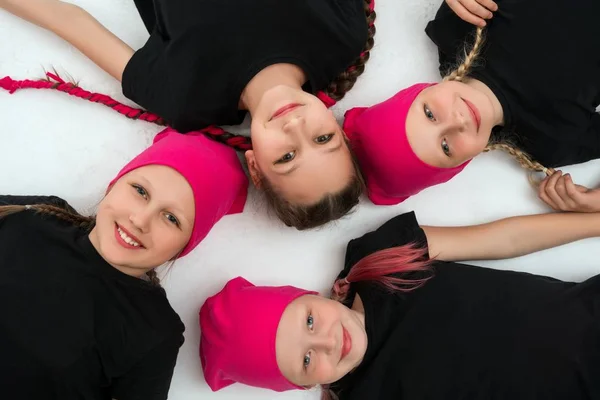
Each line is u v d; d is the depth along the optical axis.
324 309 0.96
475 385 1.00
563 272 1.17
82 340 0.92
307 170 0.87
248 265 1.11
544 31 1.03
